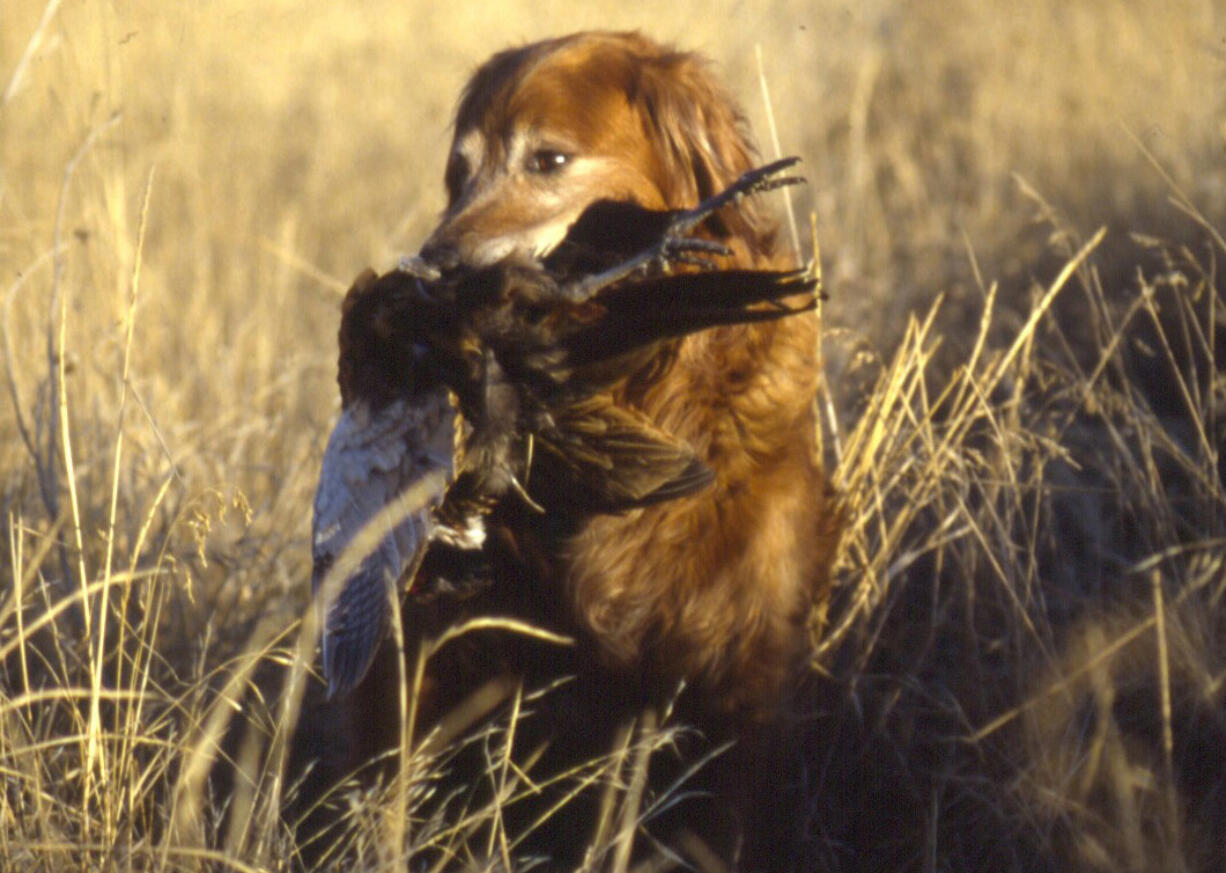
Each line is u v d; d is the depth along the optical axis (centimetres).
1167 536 1370
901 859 1245
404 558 845
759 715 1131
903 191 2392
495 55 1184
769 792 1184
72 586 1273
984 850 1206
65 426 1088
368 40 3572
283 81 3262
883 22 3328
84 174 1786
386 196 2606
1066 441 1616
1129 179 2256
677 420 1066
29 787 994
